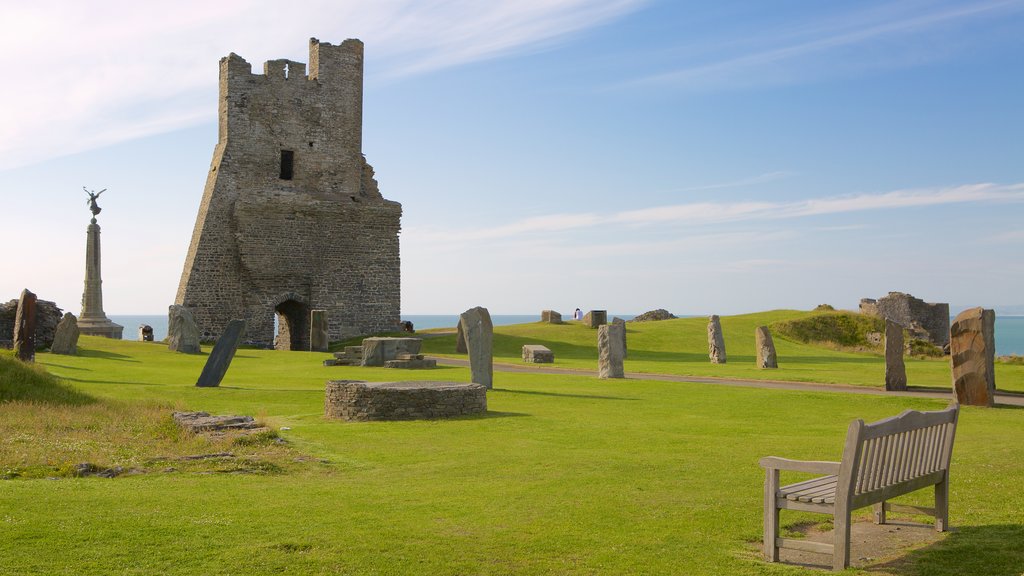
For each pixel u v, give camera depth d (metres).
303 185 62.94
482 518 9.45
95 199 54.75
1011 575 7.65
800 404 22.28
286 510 9.65
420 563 7.80
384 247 64.06
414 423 17.83
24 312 29.16
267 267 60.19
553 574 7.62
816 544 8.02
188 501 9.98
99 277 54.78
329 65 64.19
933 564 7.96
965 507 10.29
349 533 8.69
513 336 57.34
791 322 62.62
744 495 10.72
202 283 58.56
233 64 60.75
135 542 8.19
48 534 8.34
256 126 61.41
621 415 19.58
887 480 8.49
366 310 63.31
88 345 40.84
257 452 13.78
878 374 33.94
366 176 66.31
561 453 14.07
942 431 9.36
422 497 10.51
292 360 39.53
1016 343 124.69
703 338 56.50
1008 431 17.83
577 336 57.81
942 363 43.66
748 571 7.80
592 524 9.25
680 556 8.19
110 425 16.14
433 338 56.91
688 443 15.23
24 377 19.67
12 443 13.72
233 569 7.52
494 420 18.36
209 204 59.38
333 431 16.61
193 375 29.59
